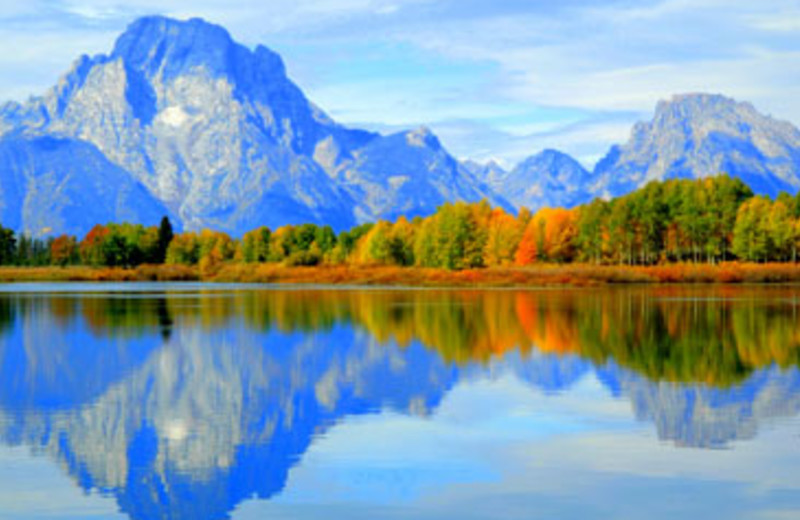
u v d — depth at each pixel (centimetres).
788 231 14762
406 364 4462
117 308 8819
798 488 2228
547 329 6200
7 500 2197
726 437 2781
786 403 3341
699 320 6838
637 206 16062
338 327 6481
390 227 19188
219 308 8750
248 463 2517
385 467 2456
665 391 3622
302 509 2109
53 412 3262
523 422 3022
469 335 5841
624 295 10688
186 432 2920
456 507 2105
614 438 2770
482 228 17238
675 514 2041
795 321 6719
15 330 6341
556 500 2150
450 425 2977
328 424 3019
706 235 15700
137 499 2200
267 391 3688
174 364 4512
